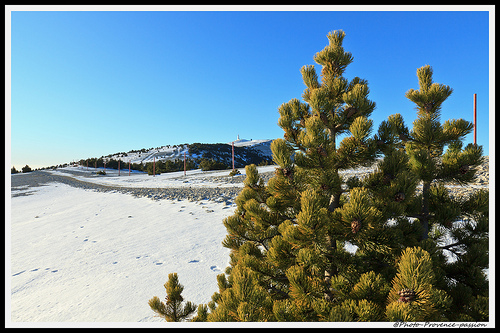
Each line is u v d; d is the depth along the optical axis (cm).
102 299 469
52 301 478
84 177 5412
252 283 214
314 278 260
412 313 163
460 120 318
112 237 971
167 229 1017
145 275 575
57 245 920
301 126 328
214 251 716
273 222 340
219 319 202
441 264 286
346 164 273
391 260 275
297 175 277
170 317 312
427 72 349
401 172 261
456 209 298
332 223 253
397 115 344
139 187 2931
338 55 326
